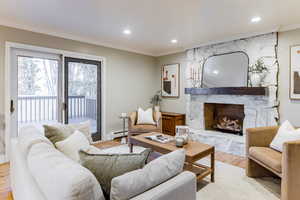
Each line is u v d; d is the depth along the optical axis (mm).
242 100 3760
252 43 3596
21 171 1273
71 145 1678
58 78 3748
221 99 4078
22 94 3330
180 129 2760
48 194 897
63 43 3705
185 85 4891
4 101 3066
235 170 2758
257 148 2430
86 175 852
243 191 2174
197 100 4520
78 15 2797
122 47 4676
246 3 2391
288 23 3080
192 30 3420
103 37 3895
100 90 4410
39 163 1087
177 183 1179
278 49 3322
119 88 4738
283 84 3281
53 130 2020
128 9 2588
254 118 3594
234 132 4105
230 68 3904
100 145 4039
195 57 4555
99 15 2789
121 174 1101
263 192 2154
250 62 3621
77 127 2299
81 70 4066
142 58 5266
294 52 3154
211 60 4242
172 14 2740
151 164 1176
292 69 3178
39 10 2627
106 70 4449
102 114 4426
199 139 4102
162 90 5469
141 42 4273
